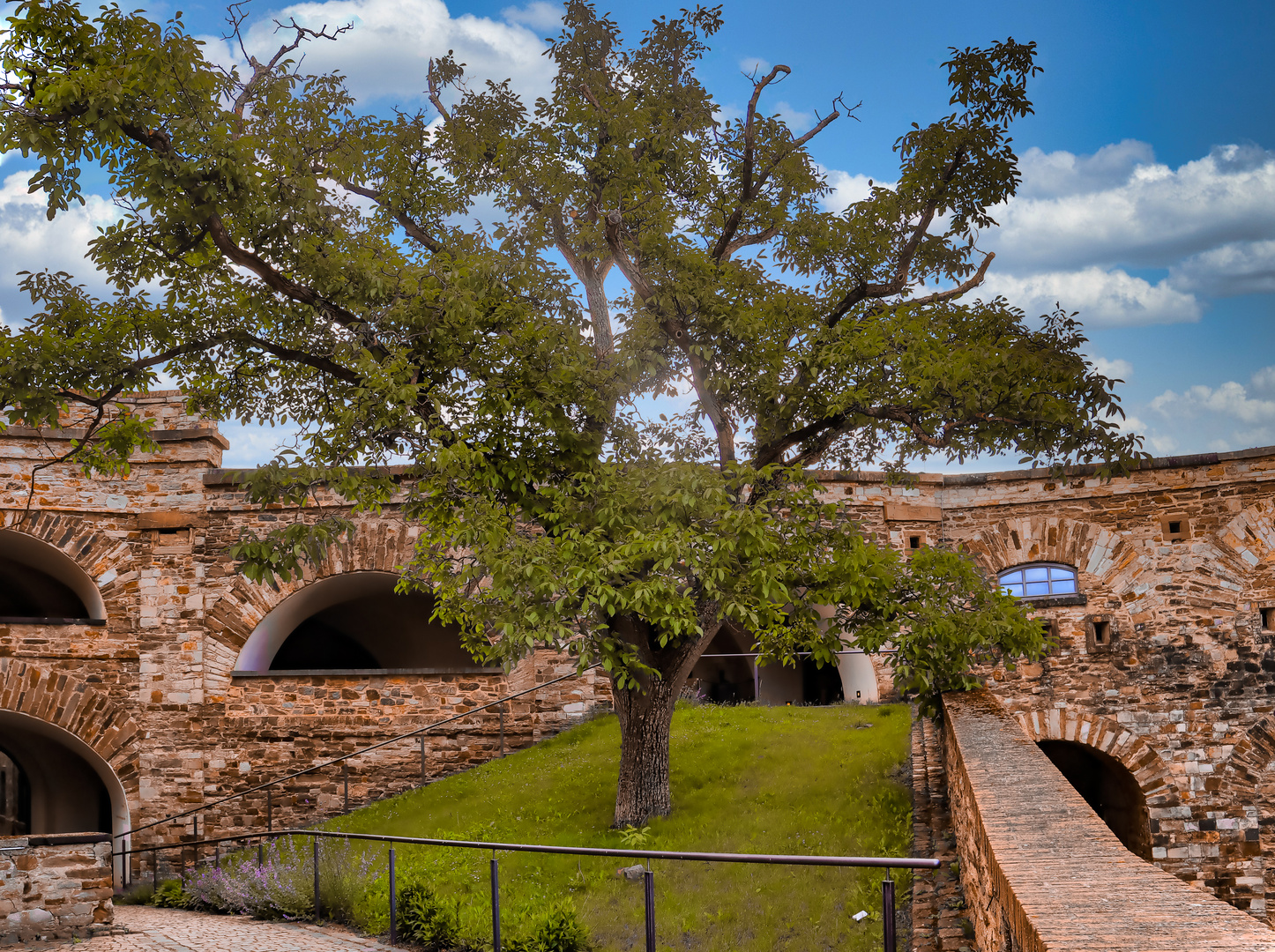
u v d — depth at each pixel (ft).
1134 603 54.34
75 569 55.83
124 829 52.70
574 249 44.83
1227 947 9.30
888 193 39.04
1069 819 16.56
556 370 36.01
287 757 53.98
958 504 59.21
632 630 38.63
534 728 55.83
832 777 40.57
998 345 36.91
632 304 40.60
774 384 37.32
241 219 34.35
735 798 39.96
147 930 33.68
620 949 27.07
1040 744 57.82
